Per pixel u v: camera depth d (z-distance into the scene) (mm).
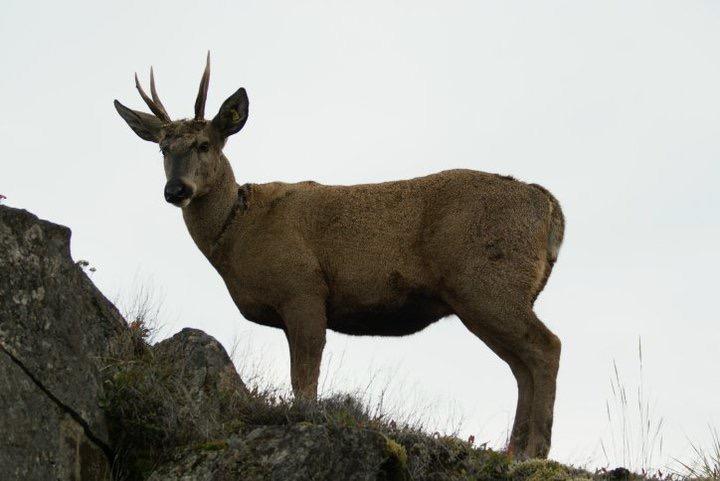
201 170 30234
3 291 20938
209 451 21719
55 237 22531
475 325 29188
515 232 29031
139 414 22500
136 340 25031
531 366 28547
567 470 24266
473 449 24359
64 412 21172
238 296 30375
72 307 22297
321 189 30656
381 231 29578
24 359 20688
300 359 29016
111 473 21656
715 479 24766
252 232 30109
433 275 29266
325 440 21359
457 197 29469
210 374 24859
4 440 19547
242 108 31141
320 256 29641
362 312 29844
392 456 22172
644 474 24656
